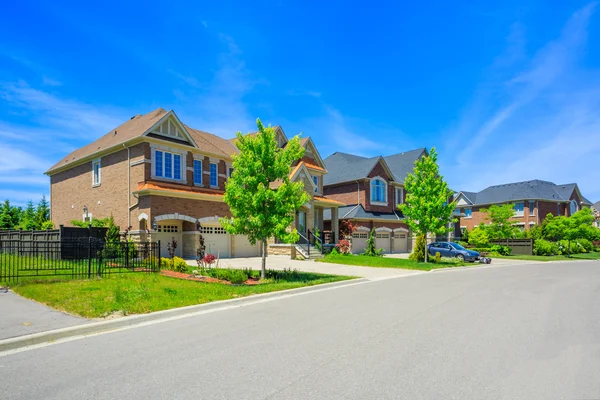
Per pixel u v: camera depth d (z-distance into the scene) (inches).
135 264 687.7
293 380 201.9
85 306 358.3
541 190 2137.1
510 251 1552.7
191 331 302.5
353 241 1371.8
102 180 1018.1
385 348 257.4
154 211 870.4
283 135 1249.4
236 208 615.5
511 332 301.0
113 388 191.9
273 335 289.7
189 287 482.9
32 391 188.2
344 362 229.5
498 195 2197.3
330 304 424.5
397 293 511.5
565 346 264.4
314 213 1326.3
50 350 254.1
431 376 208.4
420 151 1733.5
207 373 211.5
